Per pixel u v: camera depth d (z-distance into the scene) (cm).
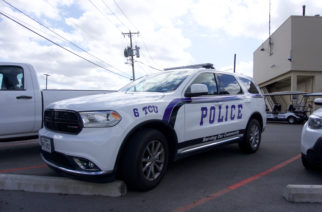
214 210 263
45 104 498
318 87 1789
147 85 416
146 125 307
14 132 464
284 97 2214
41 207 268
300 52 1788
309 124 373
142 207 268
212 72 445
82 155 265
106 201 282
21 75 484
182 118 351
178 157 353
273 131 1034
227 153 536
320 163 341
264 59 2409
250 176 378
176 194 304
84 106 281
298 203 281
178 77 401
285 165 441
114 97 322
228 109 447
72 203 277
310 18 1781
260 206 273
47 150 304
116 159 272
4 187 319
